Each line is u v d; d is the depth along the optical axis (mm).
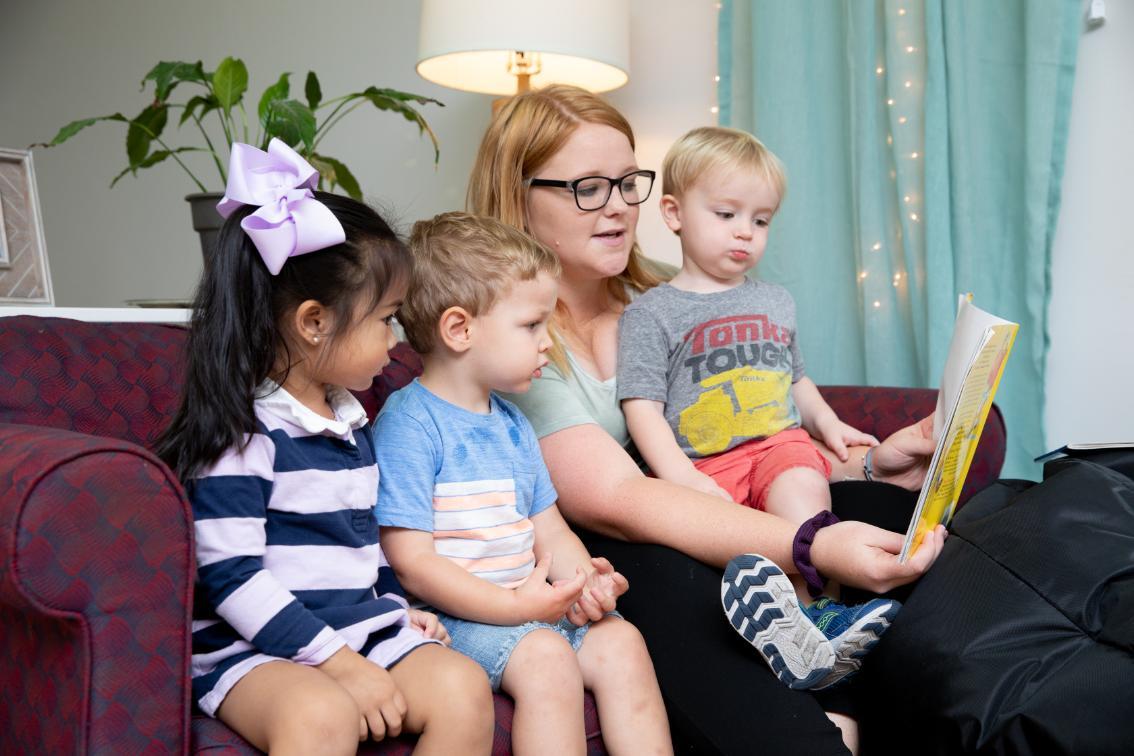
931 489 1058
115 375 1185
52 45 3887
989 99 2115
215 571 953
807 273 2373
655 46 2756
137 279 3725
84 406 1143
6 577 795
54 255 3943
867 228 2264
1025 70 2057
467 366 1232
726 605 1098
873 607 1096
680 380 1535
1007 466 2160
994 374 1140
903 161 2197
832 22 2334
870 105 2240
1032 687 958
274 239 1005
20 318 1174
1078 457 1352
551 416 1384
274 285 1035
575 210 1462
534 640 1060
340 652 962
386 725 942
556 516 1303
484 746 957
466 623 1122
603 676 1111
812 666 1084
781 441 1510
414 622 1093
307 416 1042
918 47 2172
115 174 3742
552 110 1476
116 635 837
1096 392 2156
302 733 857
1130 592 986
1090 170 2123
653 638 1177
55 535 804
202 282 1051
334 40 3238
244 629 948
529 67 2451
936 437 1349
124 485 844
